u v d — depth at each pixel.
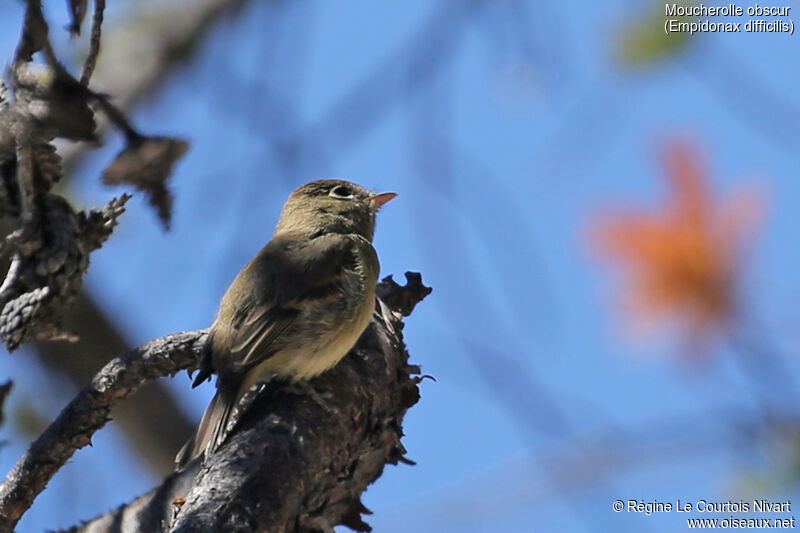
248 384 10.45
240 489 8.01
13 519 8.96
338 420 8.95
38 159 7.73
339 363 9.71
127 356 9.26
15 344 7.97
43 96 7.35
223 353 10.60
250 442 8.43
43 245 7.97
